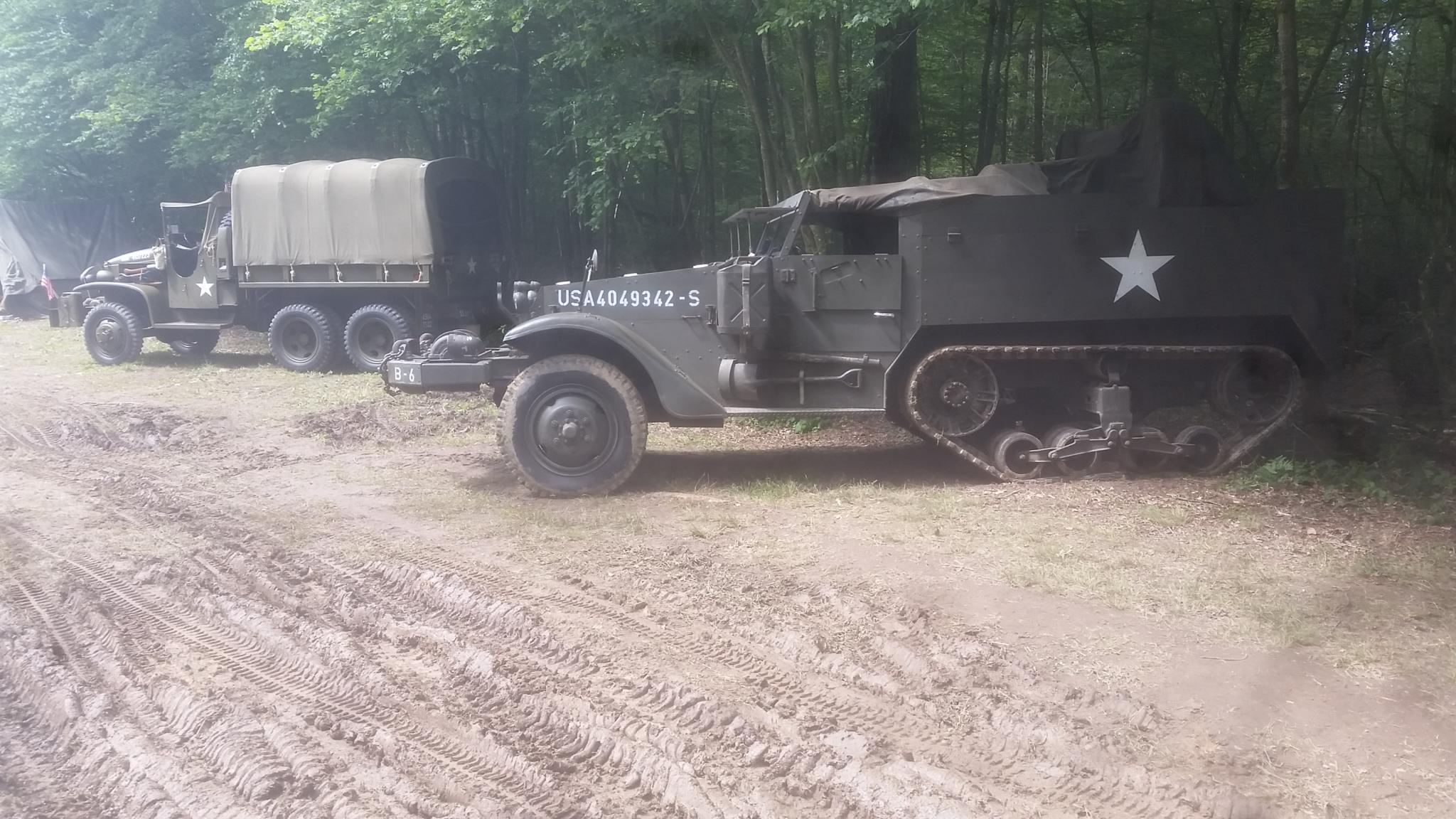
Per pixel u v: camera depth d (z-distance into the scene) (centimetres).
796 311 807
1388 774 369
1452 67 1197
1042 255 801
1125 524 681
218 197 1638
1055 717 415
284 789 373
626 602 559
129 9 2100
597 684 458
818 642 495
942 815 351
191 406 1276
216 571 631
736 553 641
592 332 819
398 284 1527
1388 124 1231
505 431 801
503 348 857
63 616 557
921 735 407
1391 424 891
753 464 912
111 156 2323
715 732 412
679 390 812
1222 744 391
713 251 1711
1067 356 810
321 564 639
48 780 387
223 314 1653
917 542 650
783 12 1001
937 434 809
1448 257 1042
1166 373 852
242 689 461
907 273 805
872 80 1173
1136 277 803
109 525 742
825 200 812
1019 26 1469
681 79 1292
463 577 603
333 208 1541
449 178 1555
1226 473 825
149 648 510
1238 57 1300
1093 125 1530
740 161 1811
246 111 1844
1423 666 452
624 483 811
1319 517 693
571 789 372
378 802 362
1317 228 808
